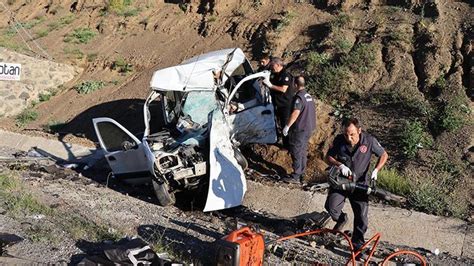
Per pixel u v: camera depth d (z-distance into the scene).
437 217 9.48
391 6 15.62
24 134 15.07
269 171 11.57
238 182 9.65
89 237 7.41
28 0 22.62
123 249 6.45
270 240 7.26
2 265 6.38
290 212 9.89
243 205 10.12
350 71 13.75
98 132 11.45
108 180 11.29
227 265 6.19
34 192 9.35
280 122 11.34
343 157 7.21
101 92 17.34
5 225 7.58
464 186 10.33
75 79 18.61
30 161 12.57
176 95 11.88
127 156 10.98
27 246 6.97
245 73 12.37
